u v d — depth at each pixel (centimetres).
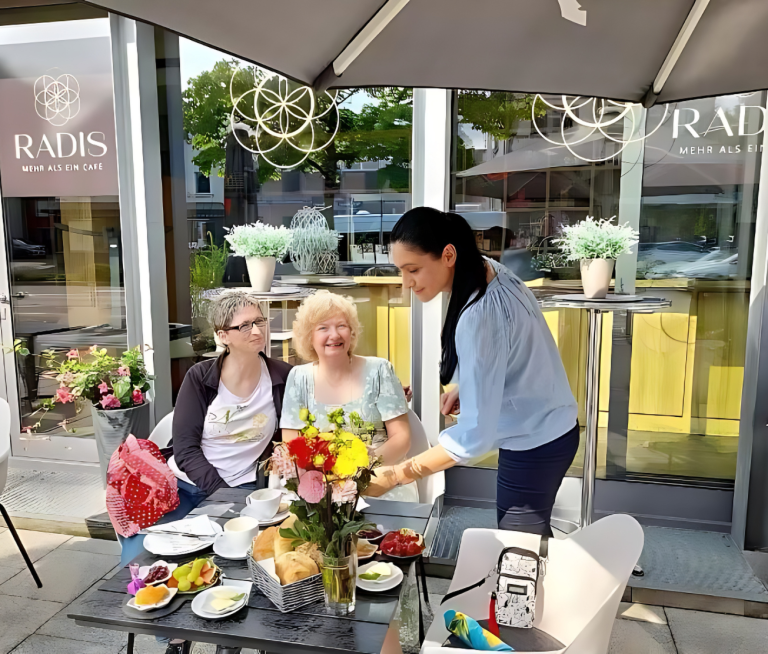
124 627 138
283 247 315
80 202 356
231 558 165
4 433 258
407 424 226
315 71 144
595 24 140
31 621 240
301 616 140
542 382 177
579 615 158
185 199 347
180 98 339
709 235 292
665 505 306
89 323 366
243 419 230
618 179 297
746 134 281
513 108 301
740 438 287
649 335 304
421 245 170
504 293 173
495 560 170
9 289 372
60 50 342
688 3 132
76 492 346
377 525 182
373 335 328
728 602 244
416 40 146
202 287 354
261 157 332
